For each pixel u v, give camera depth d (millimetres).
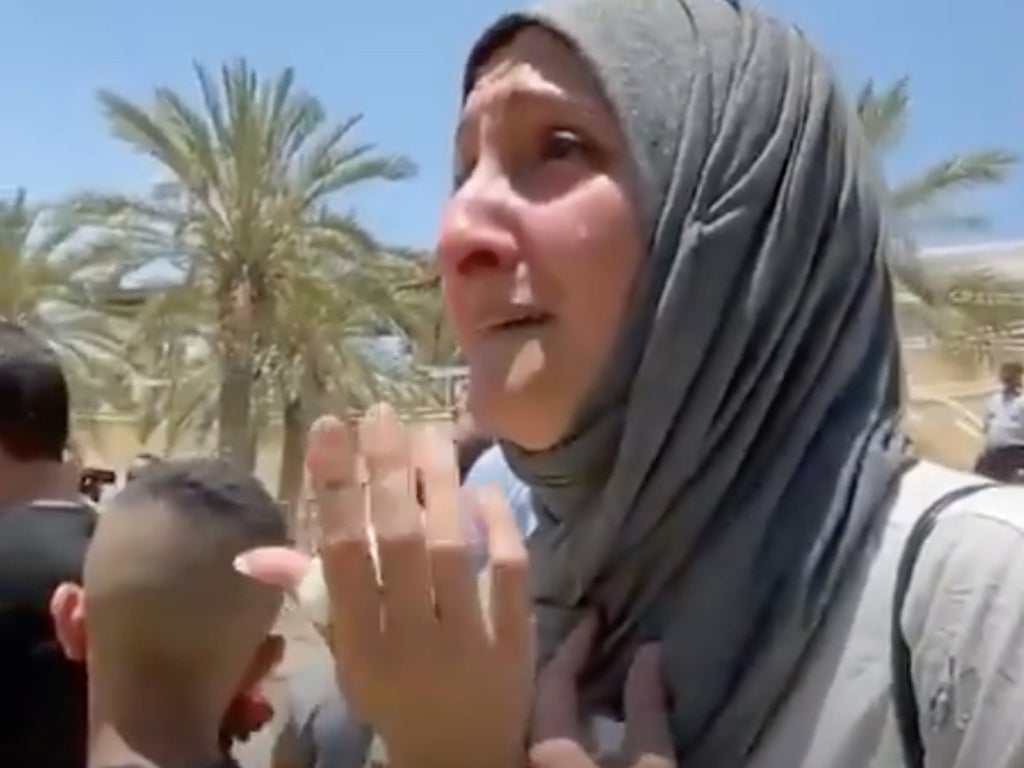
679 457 1089
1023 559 1012
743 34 1149
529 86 1128
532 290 1100
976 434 8656
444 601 957
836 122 1162
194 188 19500
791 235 1104
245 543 2139
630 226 1099
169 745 2086
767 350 1089
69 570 2666
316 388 19391
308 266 19469
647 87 1110
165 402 20438
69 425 3105
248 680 2164
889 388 1151
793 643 1065
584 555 1134
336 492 967
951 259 15773
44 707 2613
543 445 1126
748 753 1067
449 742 973
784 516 1085
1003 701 995
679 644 1085
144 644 2100
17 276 20172
